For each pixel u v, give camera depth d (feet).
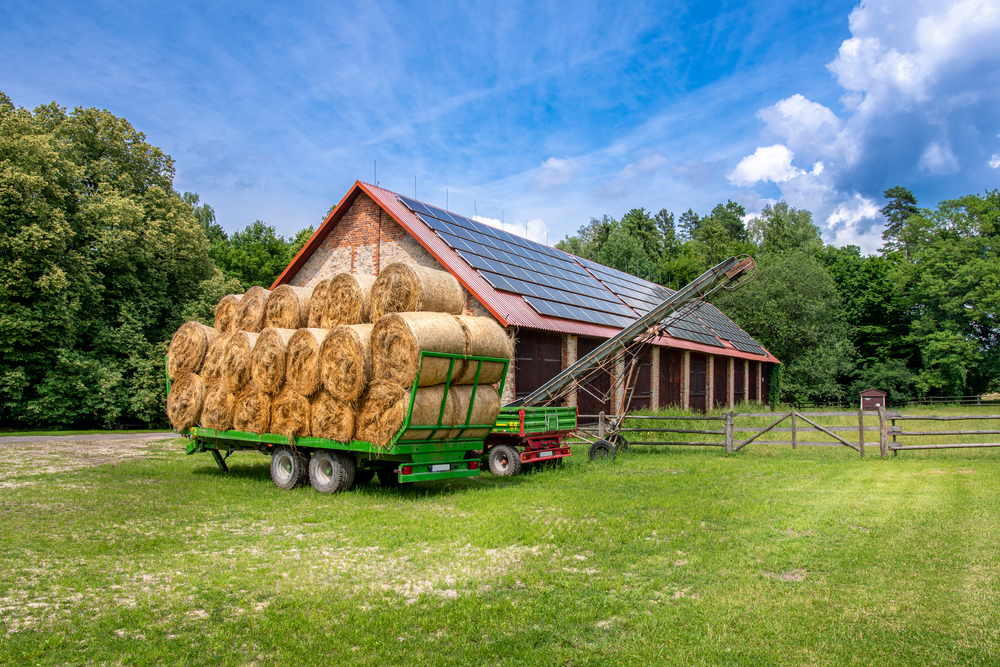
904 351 155.84
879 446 45.16
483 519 27.30
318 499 32.73
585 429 54.03
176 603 17.25
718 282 50.44
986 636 13.89
